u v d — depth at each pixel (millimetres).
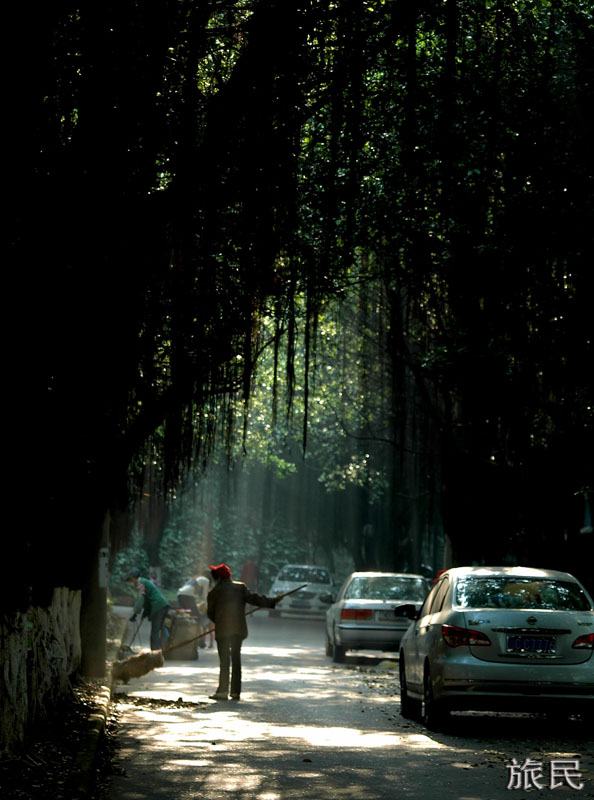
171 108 16016
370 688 32156
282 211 17109
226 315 19844
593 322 31438
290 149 16609
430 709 21984
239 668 28281
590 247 30281
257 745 19844
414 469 64938
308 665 41375
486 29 21531
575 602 22453
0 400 14914
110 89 14844
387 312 46188
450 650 21547
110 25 14797
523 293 32562
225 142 15852
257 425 63125
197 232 17281
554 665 21234
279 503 95688
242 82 15766
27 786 13984
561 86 29312
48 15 13461
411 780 16281
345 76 16609
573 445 36219
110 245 15445
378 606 41562
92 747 17234
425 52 22797
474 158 27859
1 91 13320
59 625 23250
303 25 15883
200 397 25312
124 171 15141
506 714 25531
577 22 28312
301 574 73875
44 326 14953
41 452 16016
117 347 16641
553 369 33500
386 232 31594
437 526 78188
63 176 14711
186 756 18484
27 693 18453
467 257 32438
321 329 49281
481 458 44188
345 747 19656
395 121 21375
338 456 76562
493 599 22359
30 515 15938
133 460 32312
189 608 48875
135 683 32344
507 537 47188
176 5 15289
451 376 40719
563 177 29547
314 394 57375
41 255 14562
